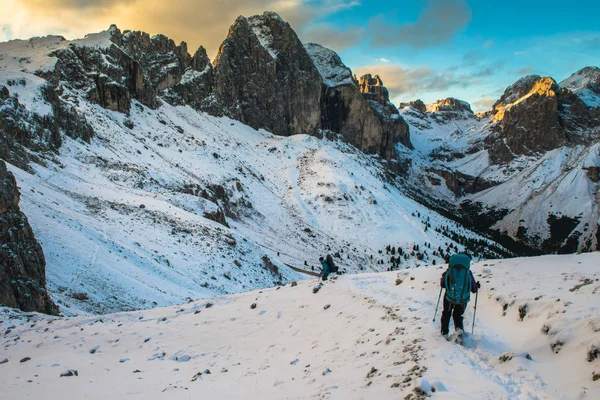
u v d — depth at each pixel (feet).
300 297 65.92
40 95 350.84
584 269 49.55
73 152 349.41
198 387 40.16
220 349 53.52
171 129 591.78
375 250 522.88
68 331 70.23
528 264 58.03
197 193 403.95
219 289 186.70
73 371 49.14
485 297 48.16
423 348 36.19
